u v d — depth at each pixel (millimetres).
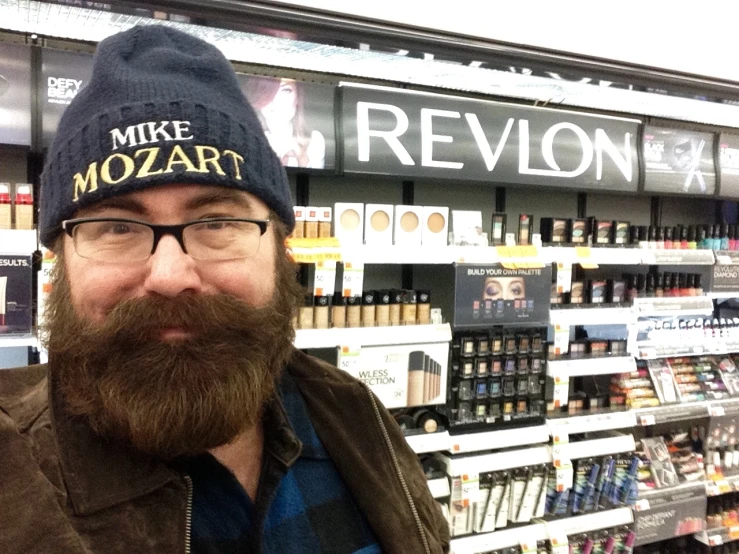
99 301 711
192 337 708
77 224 712
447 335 2215
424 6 1835
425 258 2133
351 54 1938
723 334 2994
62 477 677
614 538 2625
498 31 1950
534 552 2383
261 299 793
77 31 1755
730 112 2723
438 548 998
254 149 777
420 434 2203
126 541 671
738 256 2883
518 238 2469
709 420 2967
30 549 595
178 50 812
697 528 2848
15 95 1653
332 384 1034
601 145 2510
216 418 699
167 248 700
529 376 2449
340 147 2049
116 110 709
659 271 3104
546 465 2514
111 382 680
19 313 1622
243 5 1624
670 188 2693
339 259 1976
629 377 2781
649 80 2254
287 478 878
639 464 2744
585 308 2539
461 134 2232
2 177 1924
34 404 756
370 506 901
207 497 781
